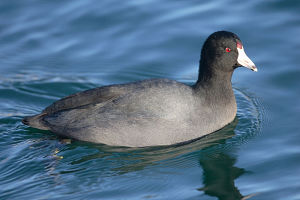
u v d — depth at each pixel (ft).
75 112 43.50
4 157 42.47
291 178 37.86
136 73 57.52
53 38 63.31
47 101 53.11
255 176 38.75
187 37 60.70
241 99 52.16
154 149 42.86
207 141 44.14
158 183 38.40
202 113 43.83
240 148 43.16
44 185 38.50
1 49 62.23
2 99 53.26
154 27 62.69
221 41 44.39
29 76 57.72
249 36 58.90
